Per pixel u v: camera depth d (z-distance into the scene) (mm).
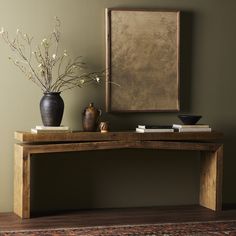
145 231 3938
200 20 5055
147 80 4914
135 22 4863
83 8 4762
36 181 4707
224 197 5160
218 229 4004
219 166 4711
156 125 4965
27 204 4352
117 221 4273
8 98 4621
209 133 4711
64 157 4773
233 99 5152
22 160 4297
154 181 4980
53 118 4457
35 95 4672
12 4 4602
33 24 4652
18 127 4645
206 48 5078
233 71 5145
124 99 4871
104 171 4871
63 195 4781
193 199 5074
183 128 4676
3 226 4086
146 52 4898
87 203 4840
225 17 5105
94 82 4809
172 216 4473
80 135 4434
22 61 4637
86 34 4777
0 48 4590
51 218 4375
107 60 4812
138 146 4562
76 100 4781
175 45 4953
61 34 4723
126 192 4922
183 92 5043
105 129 4574
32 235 3822
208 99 5098
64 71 4738
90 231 3934
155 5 4938
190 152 5055
